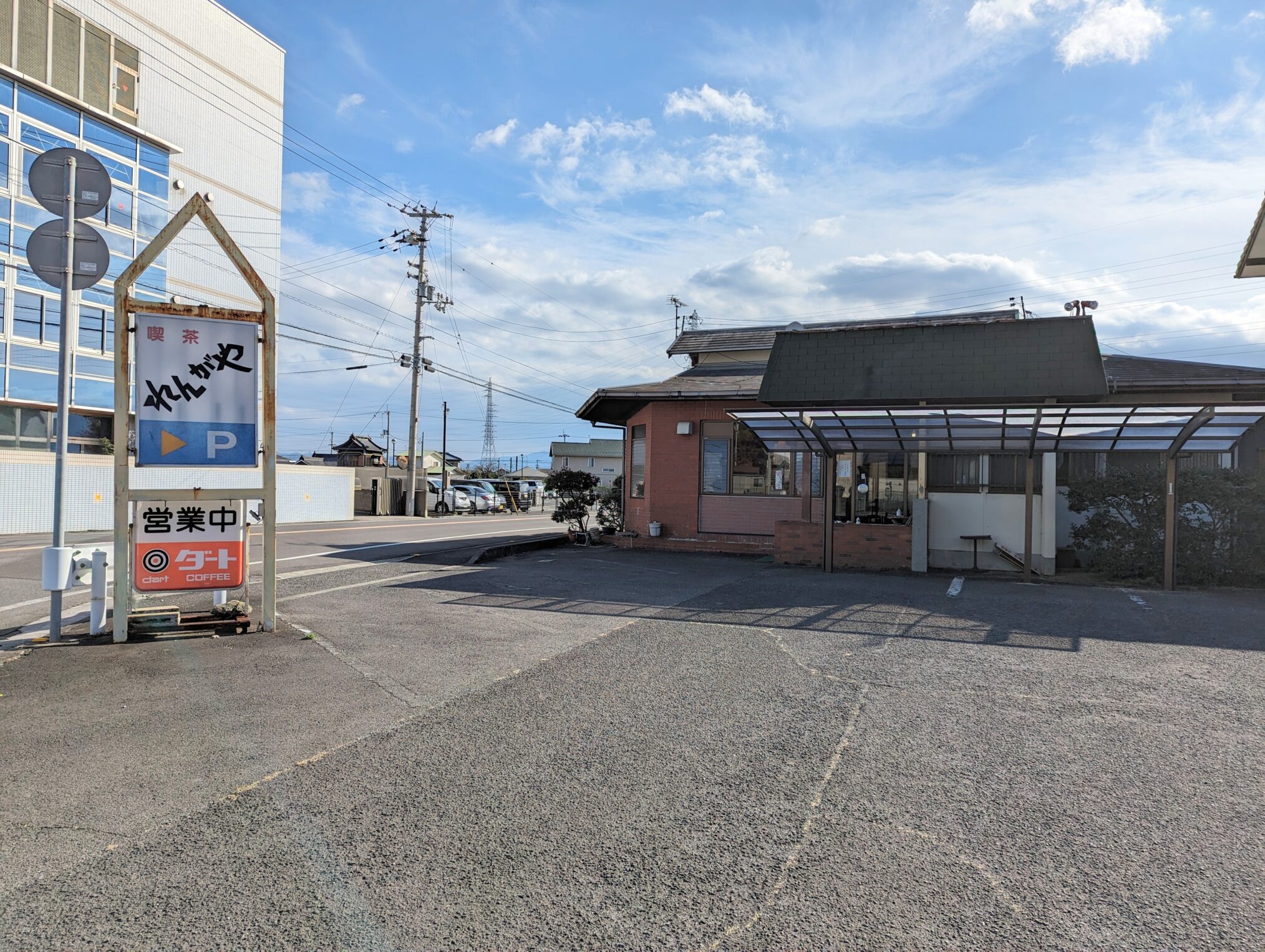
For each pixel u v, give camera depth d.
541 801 3.71
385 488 38.09
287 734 4.59
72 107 22.61
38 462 21.08
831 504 12.73
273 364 7.28
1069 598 10.02
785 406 11.55
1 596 9.65
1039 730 4.81
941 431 12.40
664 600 9.53
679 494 16.30
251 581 10.63
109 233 23.75
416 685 5.66
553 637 7.36
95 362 23.16
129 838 3.29
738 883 2.99
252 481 25.42
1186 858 3.23
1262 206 10.53
